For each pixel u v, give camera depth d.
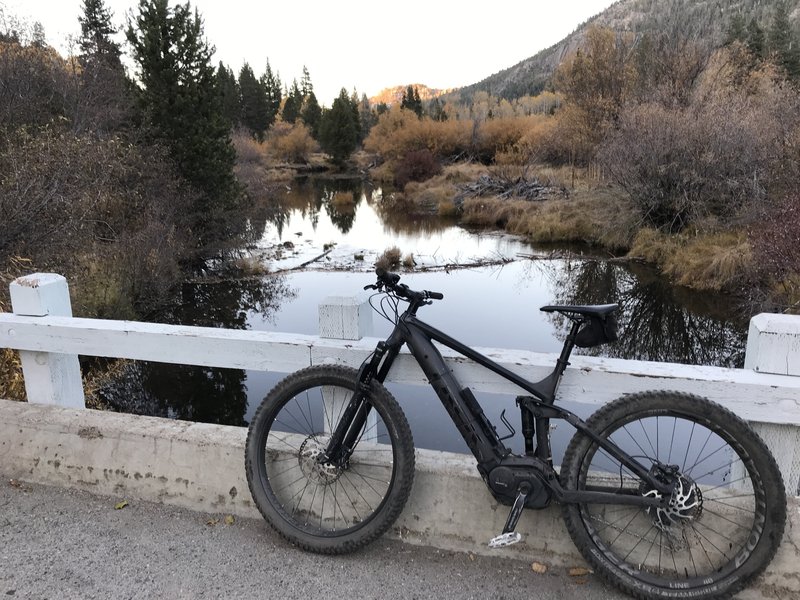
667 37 28.31
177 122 18.31
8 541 2.71
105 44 21.22
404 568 2.52
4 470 3.23
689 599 2.21
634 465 2.23
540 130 40.91
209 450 2.91
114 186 13.99
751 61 26.44
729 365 10.36
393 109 71.88
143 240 13.92
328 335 2.83
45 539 2.72
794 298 11.30
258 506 2.68
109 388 9.43
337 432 2.59
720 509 2.31
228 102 70.69
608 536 2.41
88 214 11.59
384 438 3.19
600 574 2.32
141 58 18.41
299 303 14.64
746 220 15.09
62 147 10.95
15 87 14.95
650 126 17.50
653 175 17.45
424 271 17.88
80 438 3.10
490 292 15.34
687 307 13.10
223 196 19.25
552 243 21.06
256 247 21.30
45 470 3.16
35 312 3.29
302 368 2.77
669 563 2.36
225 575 2.48
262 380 9.80
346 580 2.45
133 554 2.62
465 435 2.38
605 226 19.92
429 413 7.52
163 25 18.16
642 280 15.40
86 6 34.72
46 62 16.91
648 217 18.39
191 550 2.64
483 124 53.03
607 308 2.25
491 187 31.22
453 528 2.62
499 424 6.79
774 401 2.25
